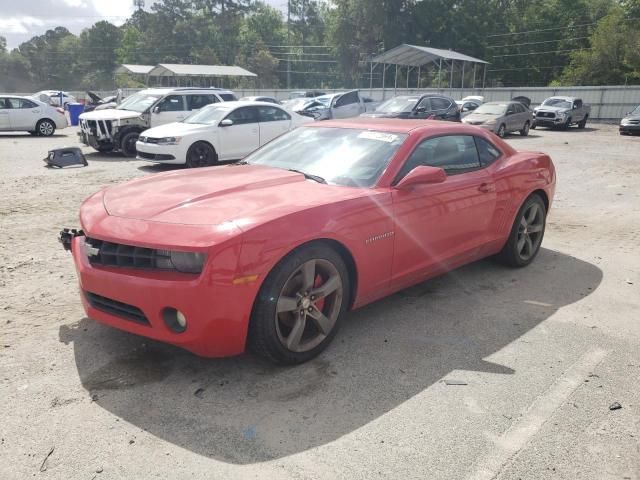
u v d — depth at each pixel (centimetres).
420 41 6500
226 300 284
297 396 297
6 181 1016
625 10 5209
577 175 1198
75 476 231
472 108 2966
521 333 383
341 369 328
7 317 391
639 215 791
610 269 533
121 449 249
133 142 1420
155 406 285
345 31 6844
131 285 293
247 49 9162
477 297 452
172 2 9781
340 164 401
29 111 2070
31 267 506
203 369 323
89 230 317
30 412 276
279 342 313
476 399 296
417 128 428
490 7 6500
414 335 377
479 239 462
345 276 346
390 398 296
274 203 326
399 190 378
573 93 3897
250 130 1276
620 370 330
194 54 9169
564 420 278
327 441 258
